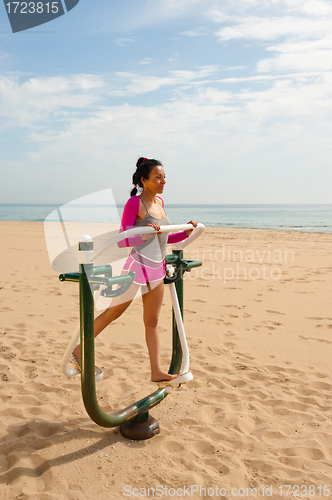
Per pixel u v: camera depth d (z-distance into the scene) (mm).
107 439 2557
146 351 4113
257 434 2650
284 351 4191
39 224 27938
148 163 2451
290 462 2354
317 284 7520
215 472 2256
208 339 4543
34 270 8633
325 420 2832
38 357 3922
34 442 2502
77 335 2301
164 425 2746
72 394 3166
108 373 3576
